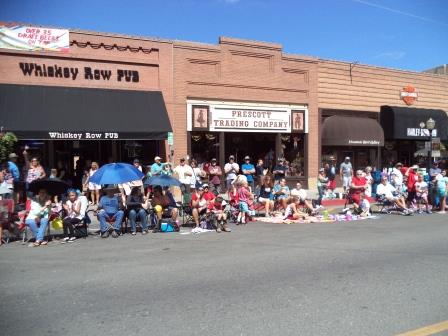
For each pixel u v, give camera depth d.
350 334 4.77
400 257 8.51
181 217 14.75
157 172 15.45
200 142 19.44
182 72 18.64
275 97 21.03
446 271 7.40
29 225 10.41
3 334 4.84
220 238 11.05
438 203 17.06
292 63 21.52
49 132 15.19
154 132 16.94
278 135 21.31
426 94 26.36
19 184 14.09
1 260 8.65
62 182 10.71
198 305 5.73
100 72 17.05
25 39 15.82
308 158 22.11
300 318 5.23
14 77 15.73
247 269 7.63
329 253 8.95
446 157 26.42
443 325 5.02
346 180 20.81
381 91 24.55
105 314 5.43
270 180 15.67
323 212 15.80
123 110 16.84
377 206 17.86
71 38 16.52
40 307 5.73
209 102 19.38
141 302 5.89
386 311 5.46
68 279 7.11
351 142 22.28
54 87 16.20
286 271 7.46
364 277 7.03
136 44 17.62
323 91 22.55
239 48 19.95
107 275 7.34
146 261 8.40
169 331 4.87
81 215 11.30
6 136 13.16
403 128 24.31
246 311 5.48
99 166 17.58
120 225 11.53
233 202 14.34
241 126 20.20
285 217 14.49
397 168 17.91
